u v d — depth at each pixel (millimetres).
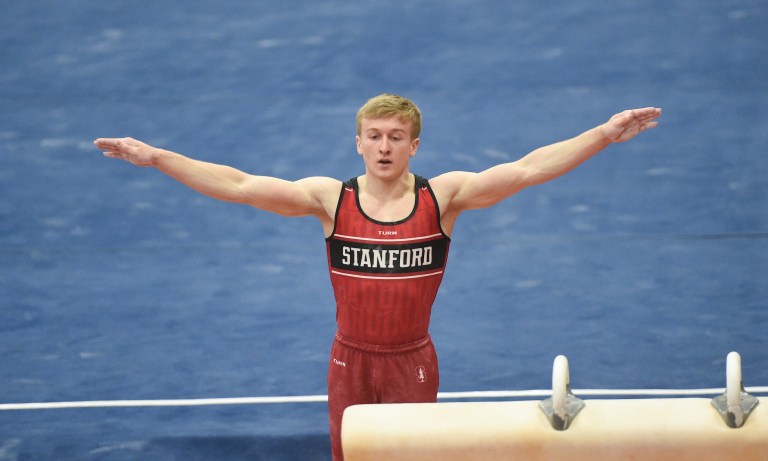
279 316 30719
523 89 44812
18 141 42000
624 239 34656
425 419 17250
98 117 43750
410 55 48062
